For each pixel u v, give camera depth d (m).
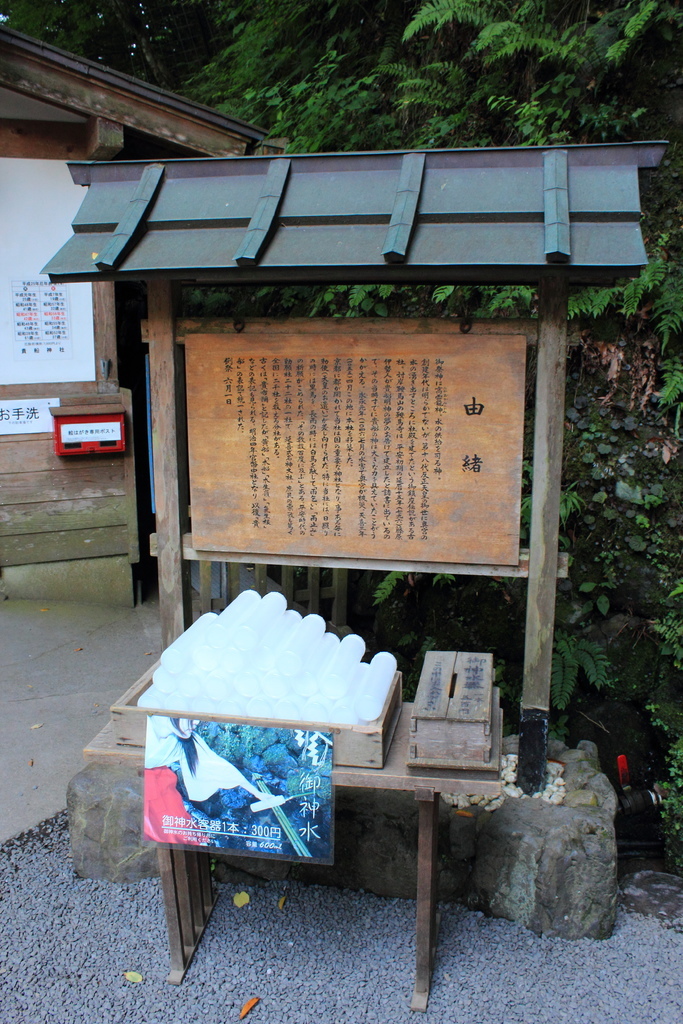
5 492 5.38
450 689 2.61
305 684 2.54
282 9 6.49
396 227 2.32
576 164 2.46
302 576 5.70
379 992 2.72
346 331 2.77
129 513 5.61
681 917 3.10
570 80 4.36
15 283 5.13
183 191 2.68
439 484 2.83
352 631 5.50
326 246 2.39
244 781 2.51
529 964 2.82
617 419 4.31
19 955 2.84
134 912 3.06
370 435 2.84
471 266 2.26
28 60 4.45
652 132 4.27
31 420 5.32
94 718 4.15
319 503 2.94
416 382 2.76
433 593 4.86
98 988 2.72
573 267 2.23
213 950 2.90
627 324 4.25
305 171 2.63
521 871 2.93
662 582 4.27
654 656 4.31
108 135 4.77
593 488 4.37
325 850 2.49
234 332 2.86
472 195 2.43
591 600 4.41
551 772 3.26
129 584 5.70
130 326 6.32
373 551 2.94
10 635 5.04
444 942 2.91
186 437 3.12
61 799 3.57
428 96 5.15
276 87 6.19
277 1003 2.68
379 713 2.46
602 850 2.89
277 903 3.11
